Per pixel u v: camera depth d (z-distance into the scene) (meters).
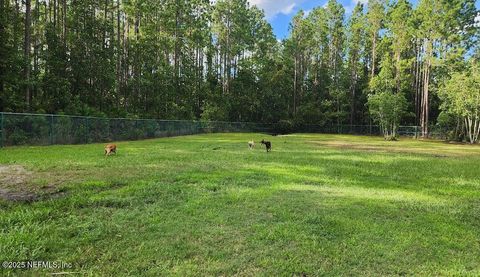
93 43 25.78
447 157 14.90
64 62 23.84
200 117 41.69
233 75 50.47
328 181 7.48
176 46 38.75
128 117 27.08
